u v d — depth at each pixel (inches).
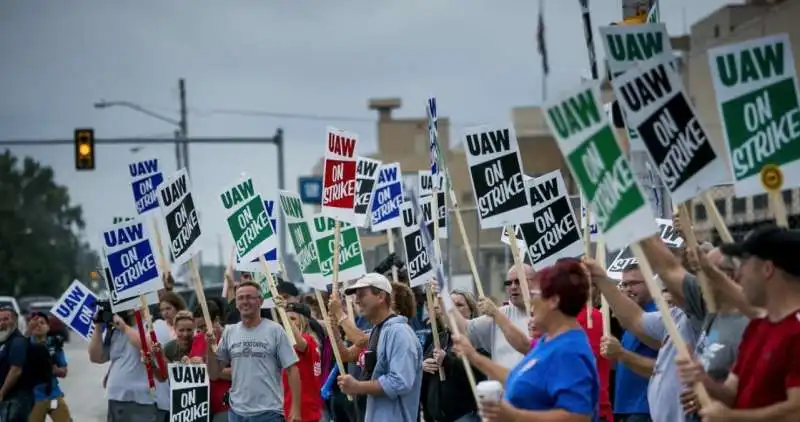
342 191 551.2
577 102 307.3
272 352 540.7
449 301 341.7
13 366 708.7
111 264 638.5
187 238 600.4
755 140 344.8
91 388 1408.7
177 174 601.3
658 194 530.3
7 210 3799.2
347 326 558.9
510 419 300.7
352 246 606.5
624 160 302.4
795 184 341.4
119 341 655.1
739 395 299.9
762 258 291.9
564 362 309.6
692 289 354.6
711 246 406.0
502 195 453.4
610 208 303.9
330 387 619.5
